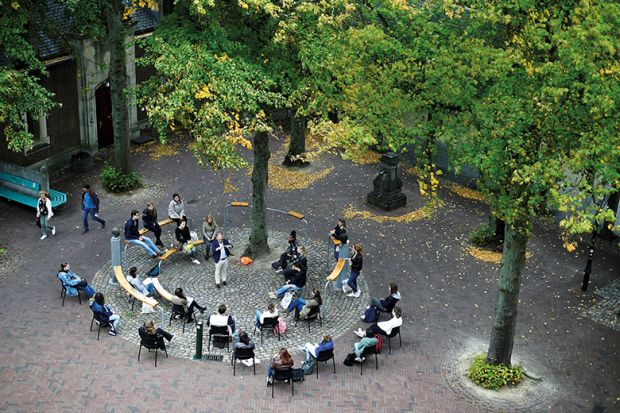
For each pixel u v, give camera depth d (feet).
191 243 78.43
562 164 50.01
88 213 83.71
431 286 76.07
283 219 88.63
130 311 69.77
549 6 50.47
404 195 92.27
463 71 53.26
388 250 82.53
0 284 73.31
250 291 73.72
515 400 60.18
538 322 70.90
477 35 56.34
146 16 107.86
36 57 86.58
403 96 56.54
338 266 73.36
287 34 65.05
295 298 69.87
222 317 62.80
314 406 58.44
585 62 47.24
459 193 96.89
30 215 87.45
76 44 96.68
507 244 58.03
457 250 82.94
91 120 101.96
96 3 84.17
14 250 79.61
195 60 63.46
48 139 98.32
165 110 63.62
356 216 89.86
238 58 65.16
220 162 64.03
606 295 75.56
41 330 66.54
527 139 51.06
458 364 64.23
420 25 57.41
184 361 63.21
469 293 75.15
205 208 90.84
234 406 58.08
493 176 52.19
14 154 94.02
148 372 61.57
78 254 79.46
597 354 66.59
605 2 48.85
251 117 71.67
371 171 102.47
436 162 101.86
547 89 47.24
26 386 59.31
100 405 57.52
